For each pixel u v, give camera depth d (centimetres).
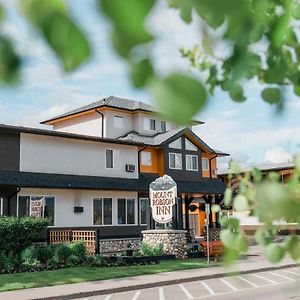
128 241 3112
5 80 66
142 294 1536
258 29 104
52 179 2792
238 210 137
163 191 2492
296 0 134
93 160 3084
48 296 1434
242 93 133
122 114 3706
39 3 65
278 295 1467
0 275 1852
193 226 4194
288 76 139
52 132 2831
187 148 3647
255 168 167
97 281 1725
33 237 2086
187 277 1836
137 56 68
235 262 136
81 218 2930
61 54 66
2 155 2645
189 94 69
